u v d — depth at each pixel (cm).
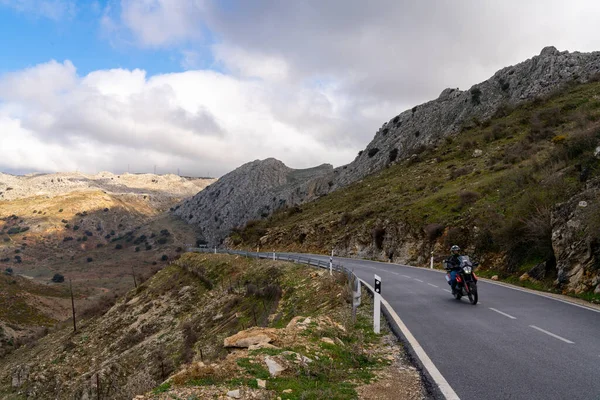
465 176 4472
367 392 575
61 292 12338
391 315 1135
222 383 577
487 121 6962
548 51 7538
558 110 5141
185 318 4078
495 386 570
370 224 4181
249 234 7431
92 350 4625
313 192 11288
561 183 2008
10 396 4250
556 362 672
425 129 8581
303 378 619
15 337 7600
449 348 782
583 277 1438
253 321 2550
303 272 2888
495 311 1166
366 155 9906
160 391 562
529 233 1945
